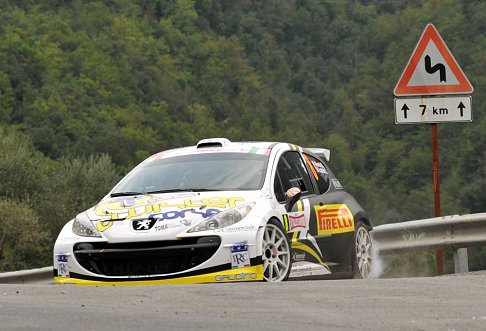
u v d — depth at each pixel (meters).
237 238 20.88
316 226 23.77
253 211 21.47
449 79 32.84
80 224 21.92
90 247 21.39
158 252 20.83
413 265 44.12
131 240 20.97
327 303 15.89
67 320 13.59
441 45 32.91
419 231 32.62
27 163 103.44
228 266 20.80
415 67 32.94
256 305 15.62
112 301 16.00
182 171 23.56
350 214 25.44
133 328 13.00
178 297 16.50
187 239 20.88
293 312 14.87
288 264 22.00
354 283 18.61
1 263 95.56
